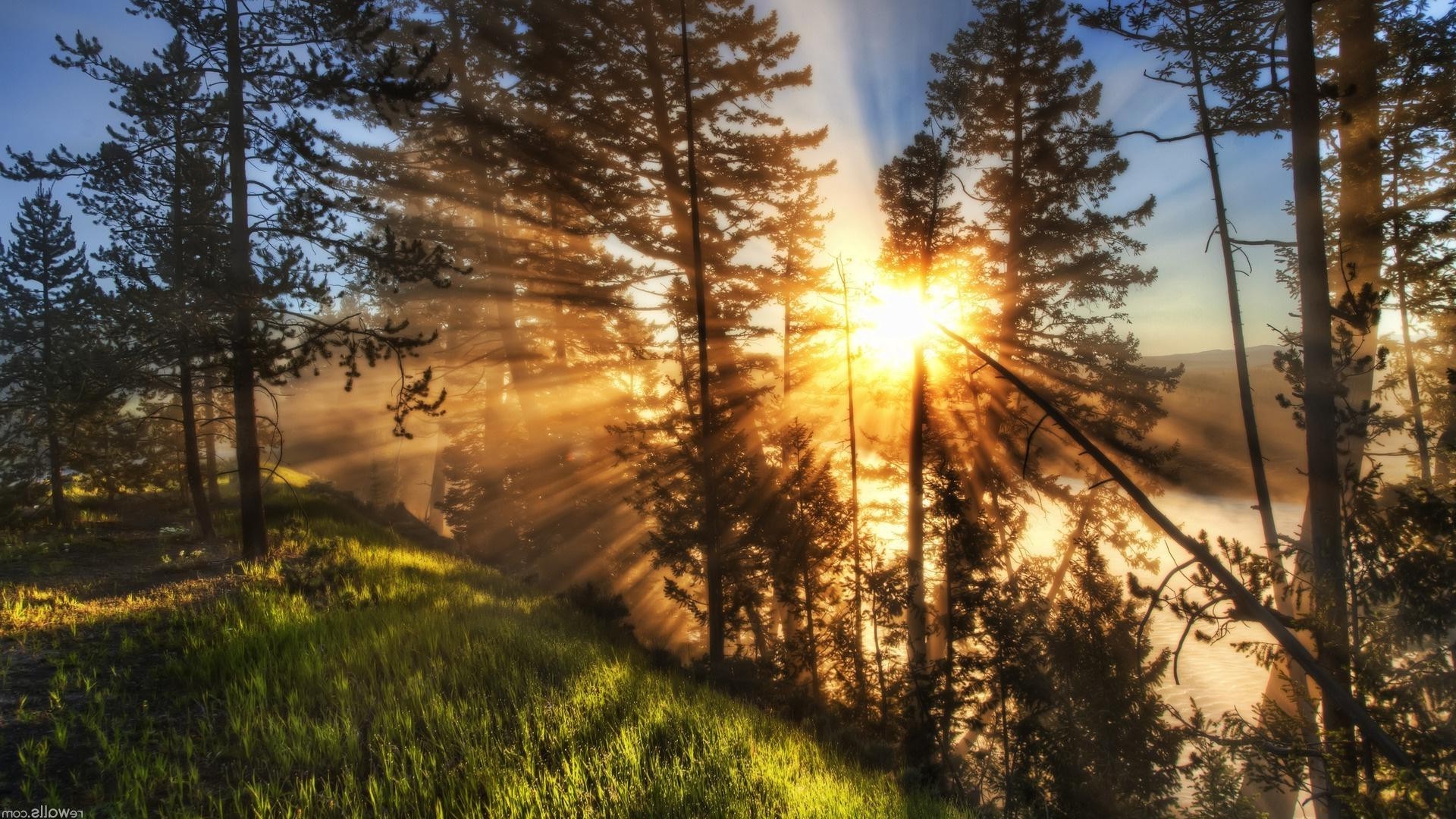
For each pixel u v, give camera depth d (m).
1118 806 8.95
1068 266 21.31
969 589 10.78
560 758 6.46
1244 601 4.96
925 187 19.27
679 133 20.91
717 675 12.13
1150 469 21.41
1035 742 9.59
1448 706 5.98
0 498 18.52
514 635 10.12
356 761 5.98
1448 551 6.24
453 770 5.95
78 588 11.20
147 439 22.00
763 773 7.00
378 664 8.38
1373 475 6.87
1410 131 13.46
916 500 19.41
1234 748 7.34
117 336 15.06
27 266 18.59
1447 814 4.89
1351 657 6.37
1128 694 9.25
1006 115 22.00
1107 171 20.75
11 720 6.18
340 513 22.70
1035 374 22.41
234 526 18.31
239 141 13.95
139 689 7.15
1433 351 15.56
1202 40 13.29
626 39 20.36
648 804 5.78
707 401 16.17
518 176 22.53
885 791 7.84
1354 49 12.63
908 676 11.52
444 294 23.08
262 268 13.50
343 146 18.83
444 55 20.84
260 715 6.51
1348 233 12.86
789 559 15.57
